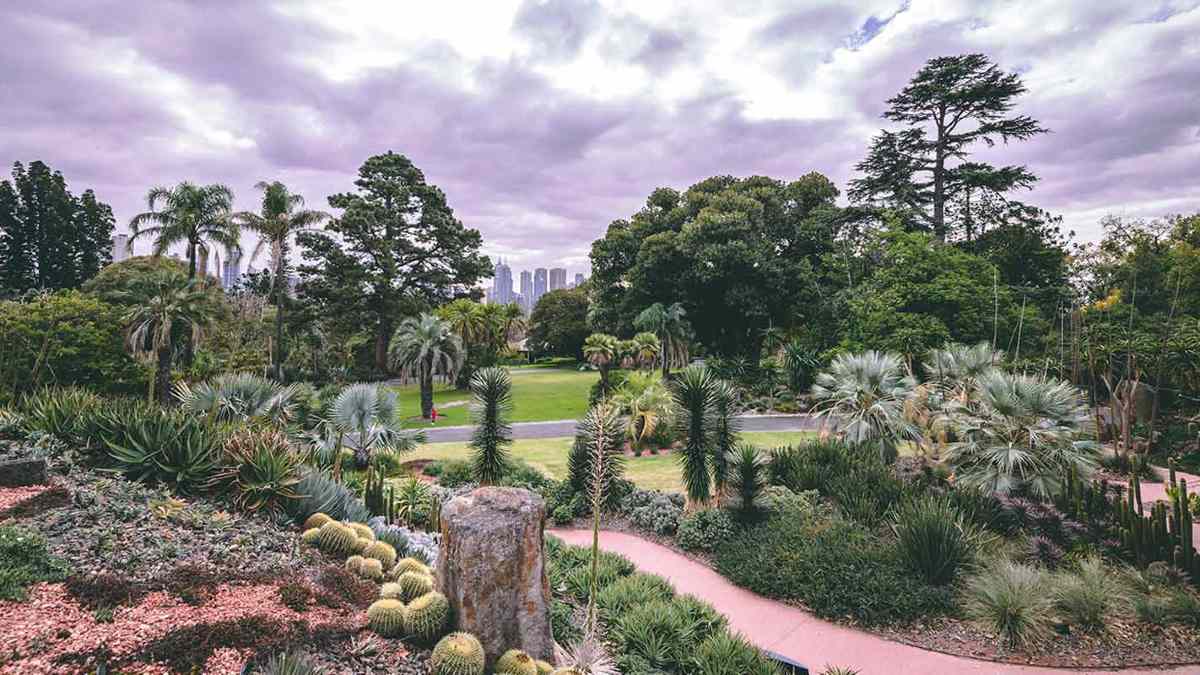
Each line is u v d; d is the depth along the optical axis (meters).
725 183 55.97
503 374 12.98
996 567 8.84
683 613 7.42
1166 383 22.98
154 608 4.61
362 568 6.28
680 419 12.17
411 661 4.80
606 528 12.47
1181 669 7.18
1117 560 10.05
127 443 8.12
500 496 5.79
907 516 9.98
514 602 5.38
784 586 9.08
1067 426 11.77
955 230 44.41
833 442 14.88
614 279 57.09
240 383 13.53
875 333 31.38
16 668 3.59
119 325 27.47
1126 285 35.47
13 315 24.25
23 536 4.96
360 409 14.75
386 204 56.59
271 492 7.68
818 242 46.31
